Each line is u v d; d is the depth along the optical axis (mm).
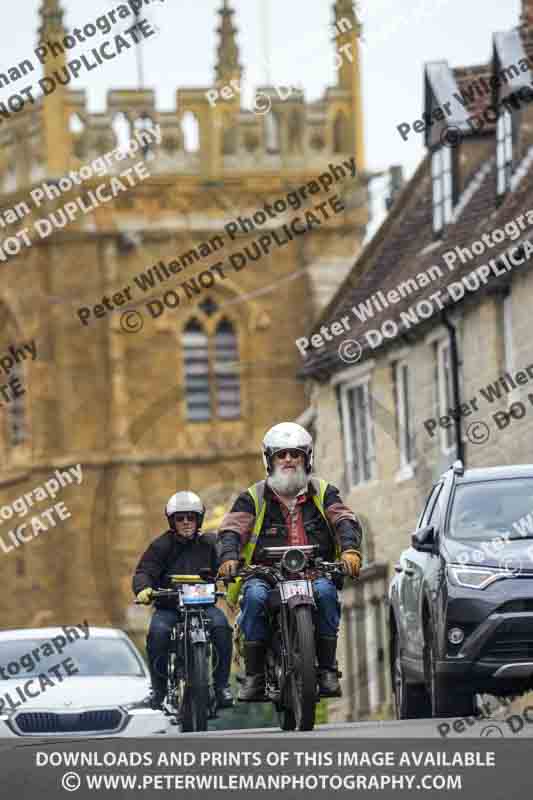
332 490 58969
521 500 67375
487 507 67312
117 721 79188
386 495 155625
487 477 68750
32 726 79188
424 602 66750
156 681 66688
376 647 155750
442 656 64312
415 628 68875
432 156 154000
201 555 66812
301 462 58469
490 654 63812
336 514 58344
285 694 58250
